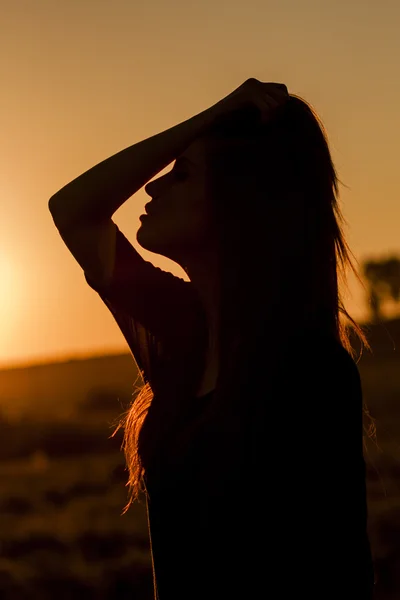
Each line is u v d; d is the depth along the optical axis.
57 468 39.12
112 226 3.05
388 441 31.28
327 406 2.36
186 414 2.77
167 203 2.90
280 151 2.69
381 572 13.73
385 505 18.94
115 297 3.16
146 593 14.98
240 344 2.55
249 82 2.75
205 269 2.91
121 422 3.28
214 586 2.45
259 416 2.41
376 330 91.06
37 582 15.67
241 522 2.40
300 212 2.64
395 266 99.19
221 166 2.70
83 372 125.31
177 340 3.16
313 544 2.32
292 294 2.57
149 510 2.75
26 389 109.06
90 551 18.44
